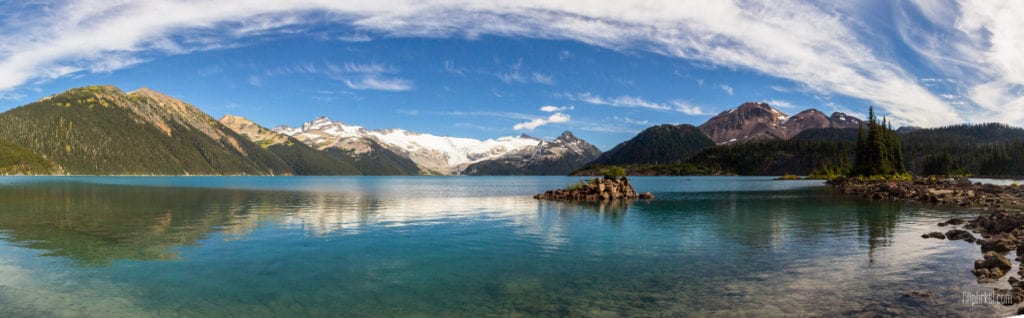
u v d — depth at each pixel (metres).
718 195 86.44
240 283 19.52
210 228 36.47
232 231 34.81
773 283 19.28
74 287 18.73
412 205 61.72
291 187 145.25
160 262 23.55
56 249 26.94
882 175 141.00
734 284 19.20
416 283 19.62
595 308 16.28
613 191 76.06
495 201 70.56
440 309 16.25
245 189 121.31
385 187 156.12
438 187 157.88
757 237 31.56
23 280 19.83
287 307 16.41
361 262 23.72
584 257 24.97
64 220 41.69
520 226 38.16
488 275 20.97
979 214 45.69
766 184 157.62
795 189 112.62
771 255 25.17
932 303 16.39
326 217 45.34
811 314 15.44
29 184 144.75
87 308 16.19
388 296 17.77
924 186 87.38
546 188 144.00
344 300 17.25
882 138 154.25
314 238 31.59
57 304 16.59
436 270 22.00
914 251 25.81
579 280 20.06
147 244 28.78
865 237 31.20
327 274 21.16
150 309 16.16
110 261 23.67
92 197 77.19
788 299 17.08
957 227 35.75
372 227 37.56
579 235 32.97
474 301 17.14
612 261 23.83
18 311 15.85
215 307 16.36
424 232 34.66
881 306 16.12
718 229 35.84
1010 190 75.81
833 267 22.08
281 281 19.89
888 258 24.02
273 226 37.91
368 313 15.83
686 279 20.11
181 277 20.48
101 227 36.81
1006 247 24.61
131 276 20.59
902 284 18.89
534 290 18.56
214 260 24.09
